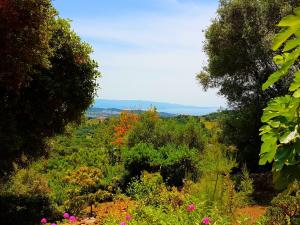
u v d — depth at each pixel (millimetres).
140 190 13656
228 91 21094
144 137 21734
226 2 20844
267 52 19000
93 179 14609
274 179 1833
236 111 20734
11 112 13539
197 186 9047
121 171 19250
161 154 17656
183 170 16406
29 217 13195
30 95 14109
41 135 15242
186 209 7289
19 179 16484
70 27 14922
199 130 21250
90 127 41688
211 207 7418
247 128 19188
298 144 1703
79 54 14664
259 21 19953
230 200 7969
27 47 11656
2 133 12250
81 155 24438
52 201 15078
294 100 1680
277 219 6492
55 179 19219
